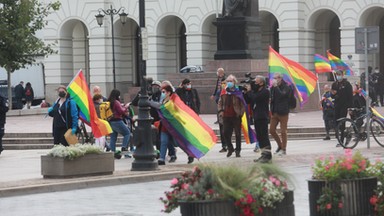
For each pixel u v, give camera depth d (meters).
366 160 19.56
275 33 108.38
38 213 26.75
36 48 82.19
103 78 110.88
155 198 29.55
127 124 43.28
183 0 107.56
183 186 17.17
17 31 80.44
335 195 18.89
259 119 38.75
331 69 67.75
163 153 38.09
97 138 42.12
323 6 100.88
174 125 37.31
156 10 109.19
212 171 16.84
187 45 107.62
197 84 69.56
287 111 40.91
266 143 38.91
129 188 32.19
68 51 113.62
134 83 113.25
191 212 16.64
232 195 16.52
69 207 27.84
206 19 106.62
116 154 41.78
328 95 51.34
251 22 67.81
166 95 37.75
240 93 40.66
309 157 40.72
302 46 102.00
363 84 82.00
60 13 112.06
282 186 17.23
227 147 41.53
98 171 33.88
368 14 99.88
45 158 33.59
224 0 68.38
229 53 67.94
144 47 37.34
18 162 42.25
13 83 103.81
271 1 102.12
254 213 16.59
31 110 80.44
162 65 110.88
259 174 17.09
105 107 41.50
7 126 63.66
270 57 47.88
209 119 63.59
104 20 110.12
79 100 39.94
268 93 38.66
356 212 18.89
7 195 30.61
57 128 37.94
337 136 45.25
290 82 47.50
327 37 104.69
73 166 33.38
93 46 110.88
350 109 46.66
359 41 45.50
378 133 46.91
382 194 19.27
